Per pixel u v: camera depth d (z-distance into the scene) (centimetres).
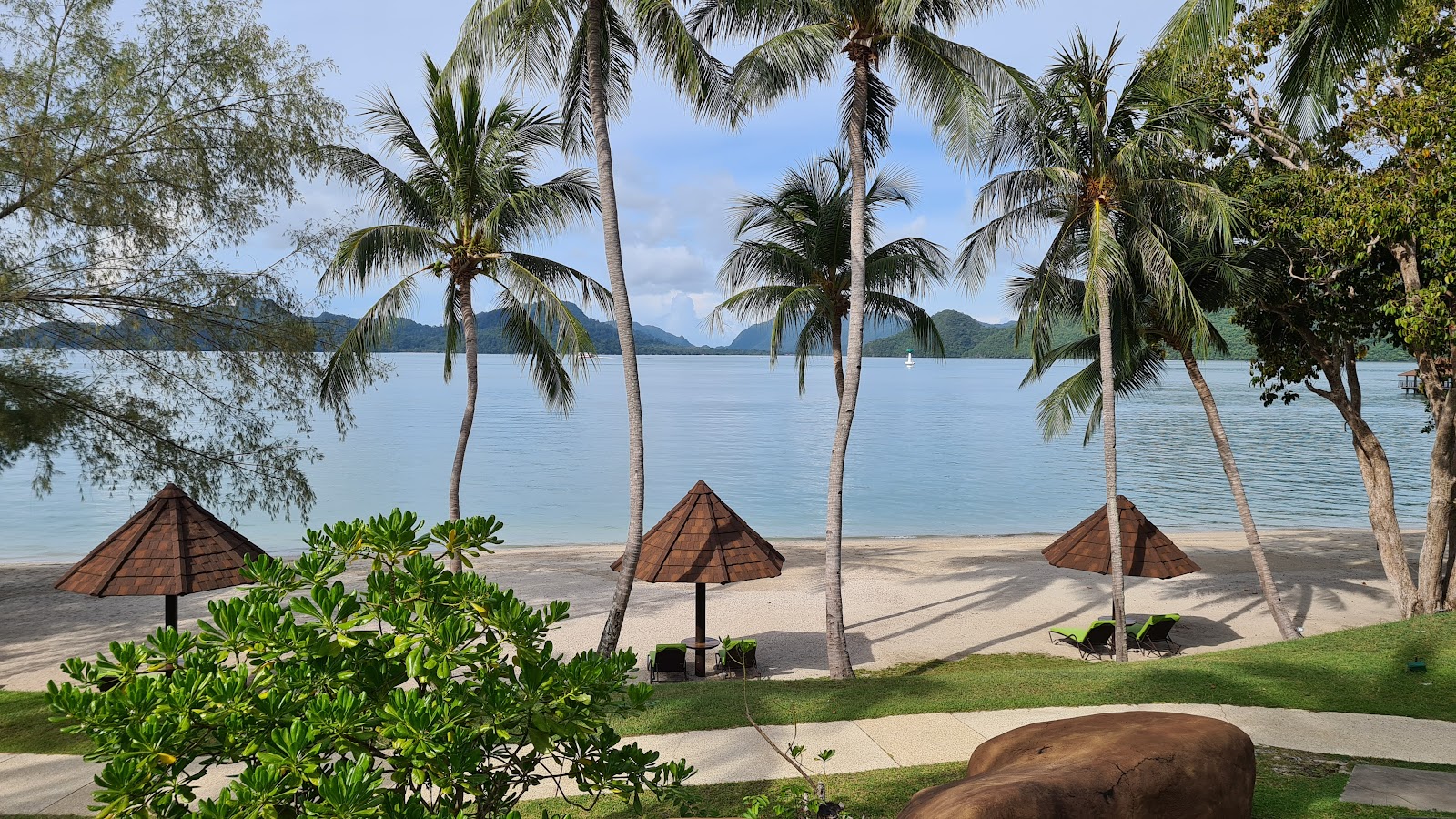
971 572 2483
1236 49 1791
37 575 2473
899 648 1781
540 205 1961
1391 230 1480
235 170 1722
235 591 2248
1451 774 830
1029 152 1667
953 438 7262
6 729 1058
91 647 1738
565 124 1548
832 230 1909
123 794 317
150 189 1641
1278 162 1816
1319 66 977
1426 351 1653
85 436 1783
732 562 1541
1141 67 1590
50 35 1577
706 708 1100
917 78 1493
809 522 3656
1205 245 1702
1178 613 2052
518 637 390
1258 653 1338
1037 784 535
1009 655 1725
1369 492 1842
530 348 2175
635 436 1418
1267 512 3797
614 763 409
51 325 1700
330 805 308
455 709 351
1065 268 1791
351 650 387
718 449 6353
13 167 1504
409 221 1967
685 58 1397
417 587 395
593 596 2192
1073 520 3759
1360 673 1184
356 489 4347
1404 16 1467
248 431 1889
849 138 1489
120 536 1343
